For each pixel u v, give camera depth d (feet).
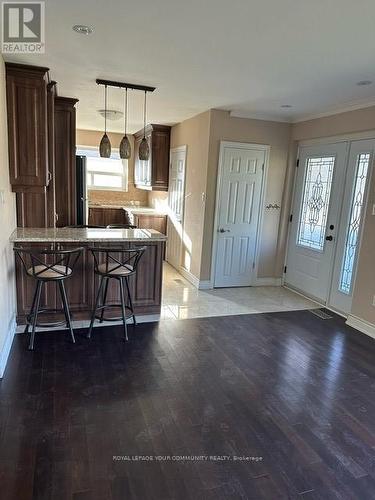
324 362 10.58
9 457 6.45
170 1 6.71
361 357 11.00
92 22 7.75
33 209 13.41
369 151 13.17
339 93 12.30
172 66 10.43
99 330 12.01
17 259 11.16
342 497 5.97
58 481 5.99
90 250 11.01
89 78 12.03
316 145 15.98
